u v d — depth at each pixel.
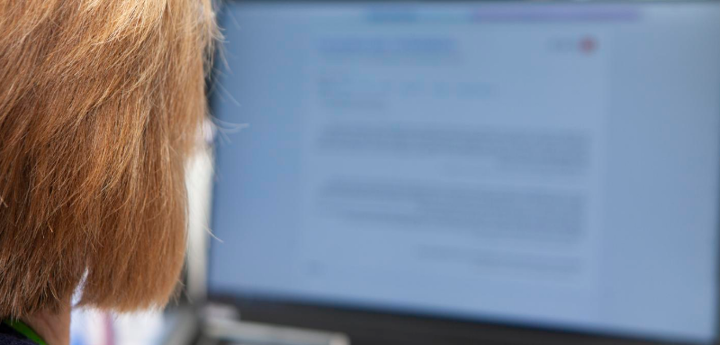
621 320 0.47
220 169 0.53
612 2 0.46
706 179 0.44
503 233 0.49
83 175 0.19
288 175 0.53
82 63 0.18
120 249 0.21
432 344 0.50
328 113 0.52
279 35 0.52
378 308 0.52
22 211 0.19
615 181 0.46
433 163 0.50
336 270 0.52
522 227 0.48
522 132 0.48
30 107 0.18
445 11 0.49
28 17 0.18
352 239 0.52
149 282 0.23
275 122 0.53
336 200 0.52
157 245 0.22
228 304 0.54
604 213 0.47
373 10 0.51
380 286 0.51
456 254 0.50
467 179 0.49
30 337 0.22
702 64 0.44
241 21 0.53
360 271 0.52
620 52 0.46
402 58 0.50
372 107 0.51
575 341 0.48
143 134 0.20
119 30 0.19
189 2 0.22
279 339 0.53
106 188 0.19
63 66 0.18
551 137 0.47
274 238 0.53
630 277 0.46
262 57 0.53
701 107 0.44
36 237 0.19
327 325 0.53
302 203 0.52
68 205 0.19
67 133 0.18
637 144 0.46
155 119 0.21
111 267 0.21
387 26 0.50
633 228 0.46
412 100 0.50
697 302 0.45
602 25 0.46
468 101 0.49
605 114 0.46
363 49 0.51
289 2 0.52
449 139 0.50
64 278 0.21
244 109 0.53
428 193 0.50
